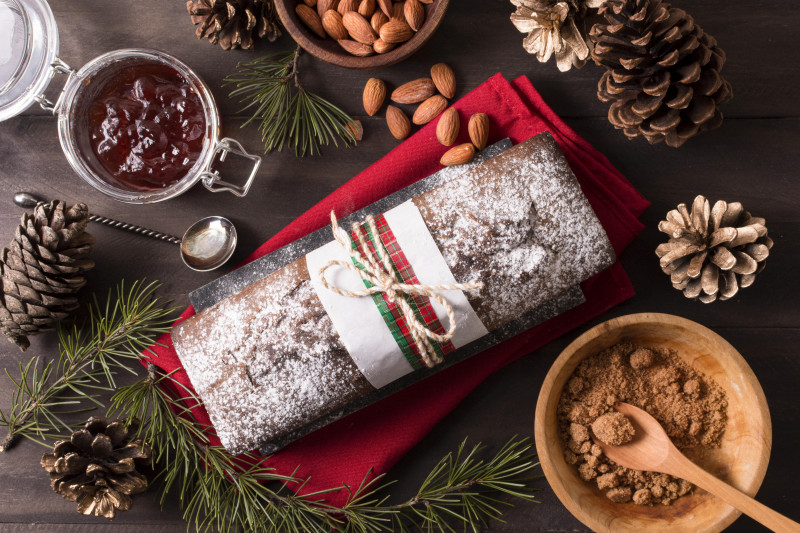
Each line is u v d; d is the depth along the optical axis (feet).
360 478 1.76
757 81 1.77
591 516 1.60
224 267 1.82
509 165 1.62
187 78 1.71
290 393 1.63
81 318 1.82
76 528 1.81
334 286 1.60
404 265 1.59
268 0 1.73
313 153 1.82
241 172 1.82
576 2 1.61
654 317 1.60
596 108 1.79
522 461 1.78
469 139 1.76
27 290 1.67
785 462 1.75
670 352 1.69
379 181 1.76
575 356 1.63
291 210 1.82
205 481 1.69
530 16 1.61
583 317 1.76
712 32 1.77
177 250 1.83
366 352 1.60
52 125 1.83
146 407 1.71
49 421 1.75
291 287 1.63
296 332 1.61
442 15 1.65
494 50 1.80
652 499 1.66
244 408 1.64
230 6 1.68
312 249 1.72
